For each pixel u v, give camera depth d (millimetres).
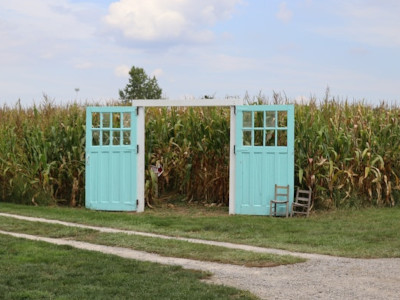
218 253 9289
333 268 8258
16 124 17812
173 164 16734
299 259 8828
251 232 11680
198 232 11820
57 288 7027
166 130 16812
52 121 17328
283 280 7539
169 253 9367
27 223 12406
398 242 10492
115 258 8797
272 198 14227
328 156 14742
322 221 13086
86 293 6801
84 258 8773
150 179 16062
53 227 11906
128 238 10648
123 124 15258
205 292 6824
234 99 14414
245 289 7055
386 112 16625
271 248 10039
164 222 12938
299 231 11766
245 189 14406
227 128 15820
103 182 15312
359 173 15195
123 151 15180
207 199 16266
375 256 9258
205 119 16328
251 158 14344
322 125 15328
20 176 16609
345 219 13344
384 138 15734
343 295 6844
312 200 14773
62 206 16250
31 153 16781
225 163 15922
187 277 7617
